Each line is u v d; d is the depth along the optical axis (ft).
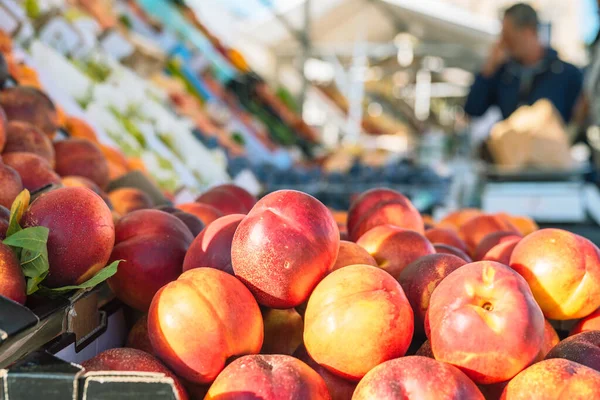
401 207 5.56
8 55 8.76
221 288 3.63
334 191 14.32
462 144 28.30
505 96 16.65
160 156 11.18
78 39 12.62
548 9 49.52
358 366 3.50
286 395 3.19
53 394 2.81
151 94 14.03
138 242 4.39
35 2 11.81
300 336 4.10
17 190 4.63
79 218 3.86
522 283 3.57
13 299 3.41
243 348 3.63
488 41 26.22
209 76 20.56
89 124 9.36
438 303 3.60
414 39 29.25
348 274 3.69
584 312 4.36
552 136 14.88
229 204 6.52
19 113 6.65
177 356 3.52
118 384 2.79
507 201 14.84
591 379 3.15
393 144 29.99
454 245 5.81
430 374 3.19
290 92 29.60
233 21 28.58
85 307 3.96
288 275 3.74
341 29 28.99
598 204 14.84
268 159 18.66
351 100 30.81
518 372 3.41
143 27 17.87
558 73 15.93
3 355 3.03
